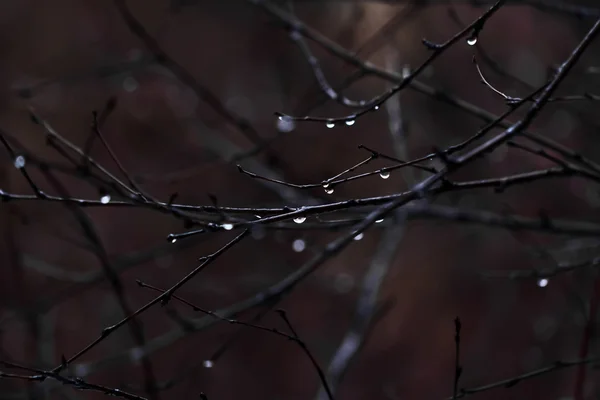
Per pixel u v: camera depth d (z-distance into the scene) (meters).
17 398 3.67
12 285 6.23
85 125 7.20
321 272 6.36
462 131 6.64
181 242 3.93
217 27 8.38
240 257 6.62
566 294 5.14
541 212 3.29
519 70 6.88
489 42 7.04
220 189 6.79
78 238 6.36
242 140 6.91
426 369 6.84
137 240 7.02
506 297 6.77
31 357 4.87
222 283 6.06
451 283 7.15
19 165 2.02
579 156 2.72
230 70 7.97
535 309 6.56
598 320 3.92
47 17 7.75
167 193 6.84
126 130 7.13
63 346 6.18
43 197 2.05
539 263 5.30
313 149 6.83
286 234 3.88
